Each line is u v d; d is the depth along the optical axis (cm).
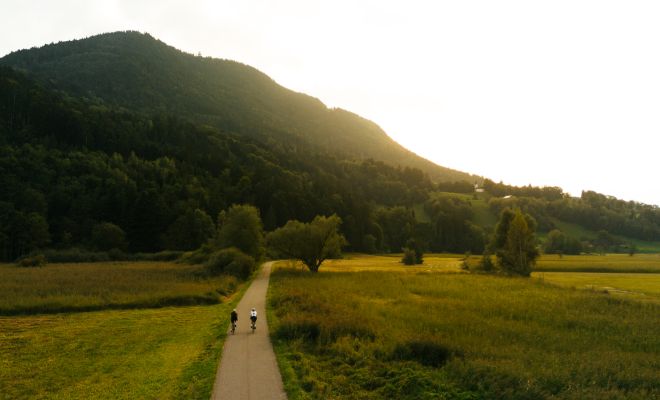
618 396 1471
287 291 4322
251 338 2419
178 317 3188
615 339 2550
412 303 3738
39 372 1884
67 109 15550
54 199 11112
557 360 1914
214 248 8088
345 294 4147
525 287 5162
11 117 14275
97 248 9906
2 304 3441
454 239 16212
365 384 1653
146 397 1538
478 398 1483
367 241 14225
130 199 11512
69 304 3531
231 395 1495
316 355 2073
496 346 2220
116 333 2639
